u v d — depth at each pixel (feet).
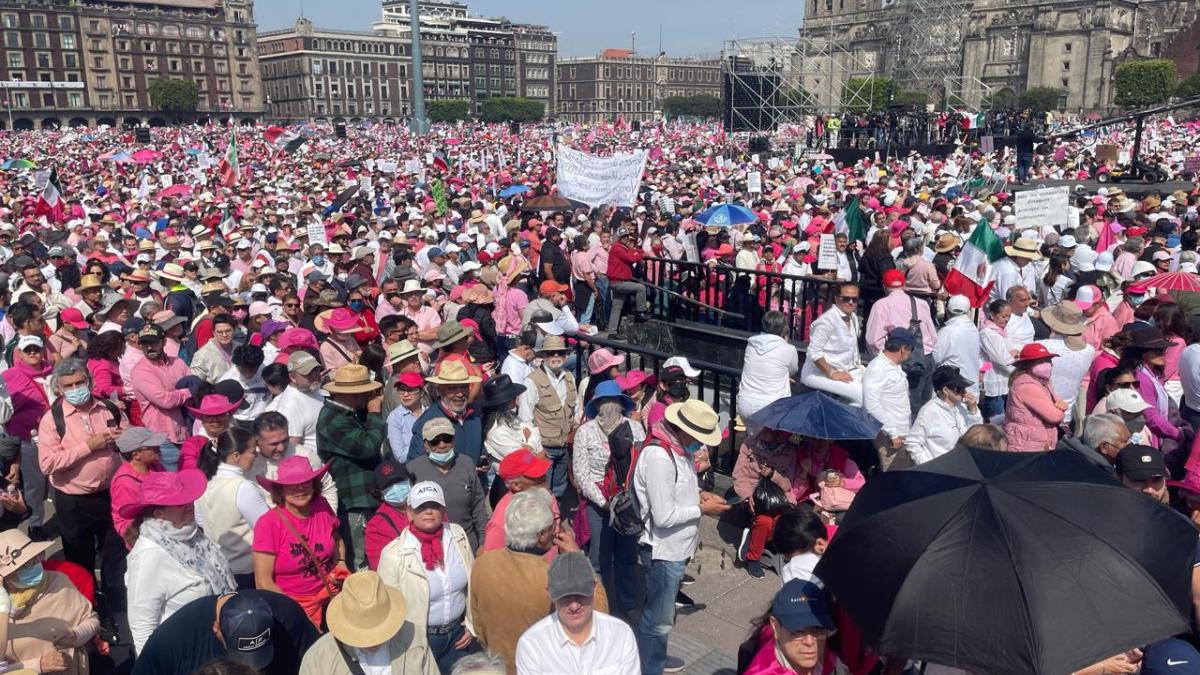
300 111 547.08
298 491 15.46
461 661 11.55
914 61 260.01
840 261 42.34
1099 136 184.55
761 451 21.24
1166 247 43.04
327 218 70.79
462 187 106.01
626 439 18.47
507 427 21.30
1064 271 38.19
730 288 43.29
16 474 22.94
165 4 491.72
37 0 440.86
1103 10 358.23
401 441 21.50
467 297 34.78
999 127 159.22
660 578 16.60
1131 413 21.63
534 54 631.56
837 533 11.96
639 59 625.82
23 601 13.29
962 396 21.61
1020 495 11.13
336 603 12.67
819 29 379.76
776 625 11.82
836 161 152.66
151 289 37.68
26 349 23.88
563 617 12.05
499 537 16.07
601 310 46.32
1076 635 9.73
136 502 15.10
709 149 189.78
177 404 24.18
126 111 477.77
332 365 27.32
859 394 24.98
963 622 10.01
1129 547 10.55
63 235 55.26
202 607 13.48
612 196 60.18
